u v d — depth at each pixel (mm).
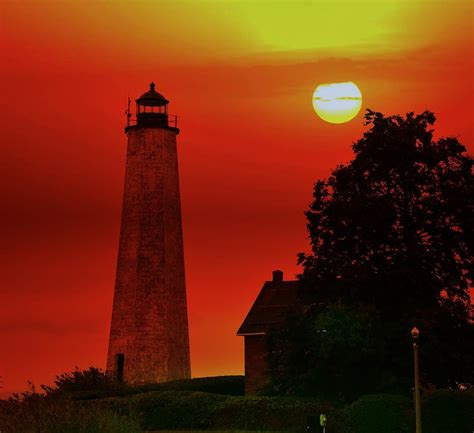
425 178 97750
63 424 74750
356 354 92875
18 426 75000
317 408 91500
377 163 98188
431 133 99812
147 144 147250
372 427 85438
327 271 97625
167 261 145500
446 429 85500
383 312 94688
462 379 93688
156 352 142750
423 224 96812
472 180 98188
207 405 97625
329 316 95062
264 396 99125
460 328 94250
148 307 143625
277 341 101625
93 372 120375
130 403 91312
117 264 147000
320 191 100500
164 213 146125
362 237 97250
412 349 91562
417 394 71500
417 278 93375
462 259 97375
